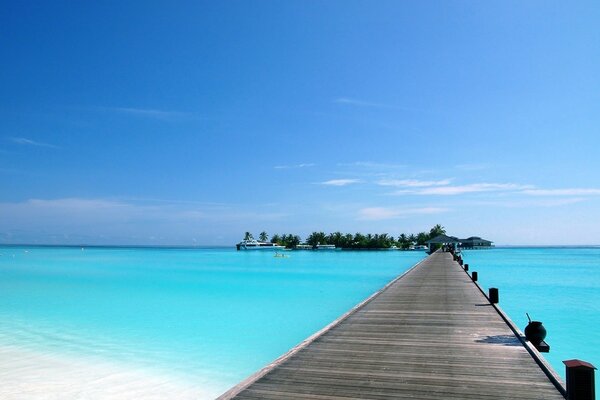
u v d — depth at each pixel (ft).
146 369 40.65
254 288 109.29
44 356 44.65
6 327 59.77
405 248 493.77
